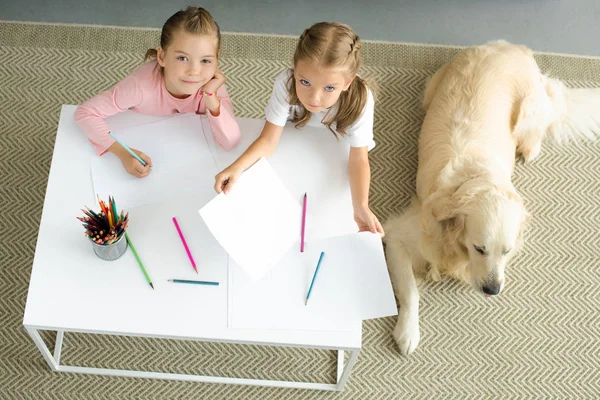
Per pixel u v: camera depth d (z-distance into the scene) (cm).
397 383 180
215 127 138
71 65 215
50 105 208
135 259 129
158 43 221
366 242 134
